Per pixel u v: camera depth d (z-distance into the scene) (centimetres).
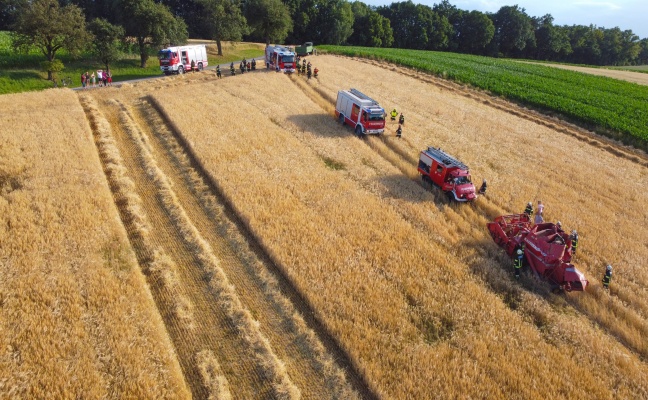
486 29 13562
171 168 2856
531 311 1788
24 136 2978
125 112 3759
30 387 1261
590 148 3984
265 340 1558
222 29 7450
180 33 6894
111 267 1825
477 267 2025
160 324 1578
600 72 9650
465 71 6844
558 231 2078
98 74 4972
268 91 4644
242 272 1923
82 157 2750
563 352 1577
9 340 1409
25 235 1934
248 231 2203
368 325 1609
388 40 12900
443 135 3875
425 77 6300
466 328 1650
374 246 2109
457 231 2367
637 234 2447
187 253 2014
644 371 1520
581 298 1873
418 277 1911
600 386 1421
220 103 4100
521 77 6825
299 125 3747
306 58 6888
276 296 1773
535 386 1401
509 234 2230
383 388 1366
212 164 2823
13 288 1638
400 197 2661
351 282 1834
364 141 3581
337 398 1366
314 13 11544
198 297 1755
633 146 4144
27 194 2270
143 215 2277
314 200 2516
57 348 1403
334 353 1539
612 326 1734
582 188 3039
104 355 1399
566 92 5806
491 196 2792
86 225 2066
